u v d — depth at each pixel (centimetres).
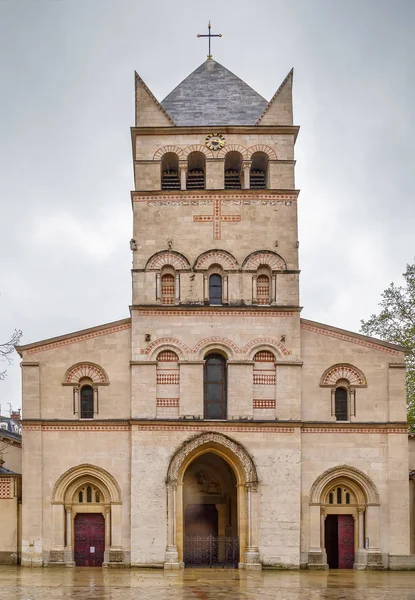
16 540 4728
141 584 3606
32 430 4691
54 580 3772
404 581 3872
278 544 4572
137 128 5088
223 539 4734
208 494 5203
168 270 4931
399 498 4716
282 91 5162
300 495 4641
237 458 4647
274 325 4838
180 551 4566
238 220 4988
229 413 4716
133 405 4694
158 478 4612
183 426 4672
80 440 4697
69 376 4784
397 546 4659
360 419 4806
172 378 4756
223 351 4803
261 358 4809
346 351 4875
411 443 5184
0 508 4762
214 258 4931
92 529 4688
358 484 4747
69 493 4678
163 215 4981
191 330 4809
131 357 4788
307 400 4800
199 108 5262
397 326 6262
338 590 3403
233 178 5212
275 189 5022
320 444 4747
